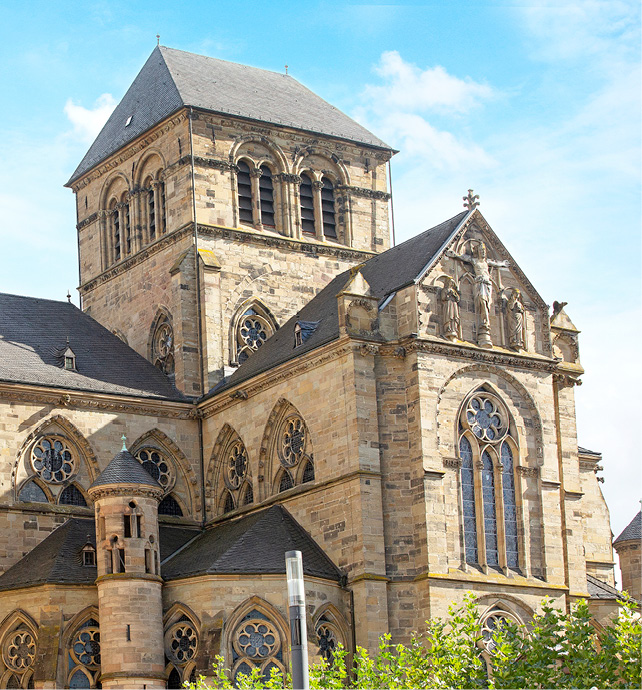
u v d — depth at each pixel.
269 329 121.81
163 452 112.62
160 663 95.56
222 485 112.25
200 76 128.75
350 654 96.00
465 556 99.75
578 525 108.31
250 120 124.19
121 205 129.75
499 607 99.75
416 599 97.12
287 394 105.50
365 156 130.75
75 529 104.12
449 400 101.38
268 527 100.62
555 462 105.50
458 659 77.06
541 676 76.81
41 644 95.75
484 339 103.69
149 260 124.31
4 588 99.06
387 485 98.88
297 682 62.38
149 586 96.25
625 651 76.56
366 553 96.62
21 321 117.25
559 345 112.50
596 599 110.44
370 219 129.75
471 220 105.56
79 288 132.62
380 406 100.06
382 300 102.81
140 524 97.50
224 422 111.75
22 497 106.00
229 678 92.88
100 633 96.25
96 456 109.19
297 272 124.12
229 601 94.50
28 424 106.81
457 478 100.38
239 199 123.44
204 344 117.44
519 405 105.00
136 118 128.75
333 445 100.62
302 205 126.81
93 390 109.88
